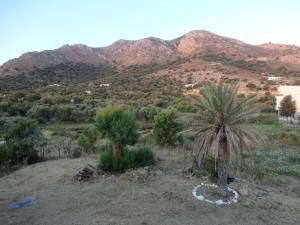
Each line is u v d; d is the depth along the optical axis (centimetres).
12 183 1128
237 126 884
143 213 849
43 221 805
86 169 1184
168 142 1848
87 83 12388
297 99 4447
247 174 1291
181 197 957
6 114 5084
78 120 4953
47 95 7156
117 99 7062
